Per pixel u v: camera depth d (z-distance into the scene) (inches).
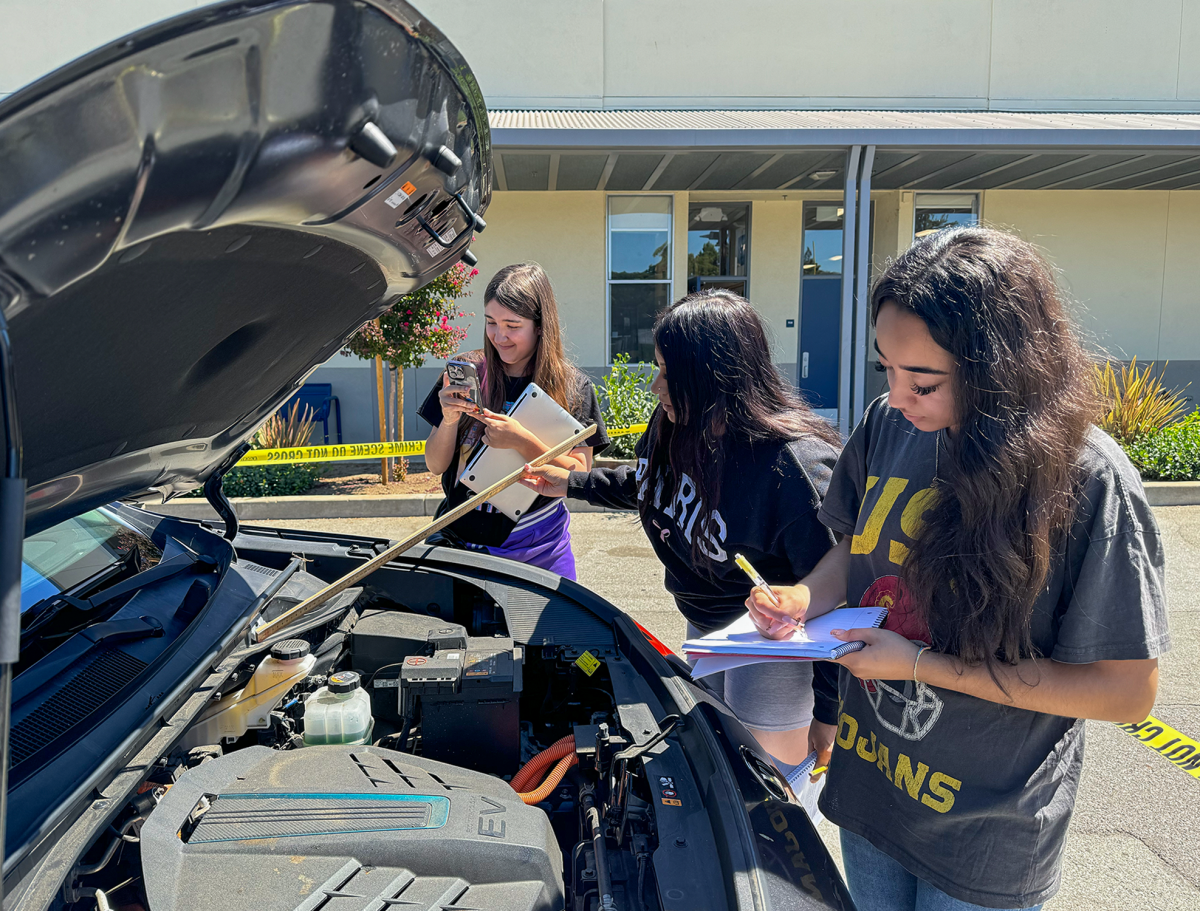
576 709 78.0
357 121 34.4
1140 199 413.7
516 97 382.9
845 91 393.4
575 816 65.3
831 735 75.9
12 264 27.9
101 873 47.2
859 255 313.3
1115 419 312.7
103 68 25.6
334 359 384.5
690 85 388.2
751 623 57.7
